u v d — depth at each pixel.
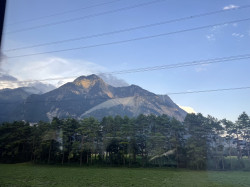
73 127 64.75
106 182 37.84
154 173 46.31
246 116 55.97
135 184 36.16
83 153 60.78
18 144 60.22
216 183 35.62
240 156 51.00
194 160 50.44
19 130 62.41
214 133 55.53
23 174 44.09
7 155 60.00
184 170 49.09
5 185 34.19
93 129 63.56
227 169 45.50
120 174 45.66
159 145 56.59
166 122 59.38
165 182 37.59
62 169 51.66
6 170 48.66
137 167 54.19
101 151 60.91
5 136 60.97
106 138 61.84
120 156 58.78
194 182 37.19
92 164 58.50
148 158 56.75
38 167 53.66
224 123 56.31
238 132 55.75
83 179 40.12
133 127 61.47
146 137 59.47
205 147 52.09
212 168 46.84
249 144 53.25
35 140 62.06
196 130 55.25
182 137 55.88
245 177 39.16
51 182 37.19
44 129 63.41
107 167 54.91
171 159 53.56
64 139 62.47
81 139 63.19
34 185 34.56
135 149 58.50
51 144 61.12
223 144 53.94
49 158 60.16
